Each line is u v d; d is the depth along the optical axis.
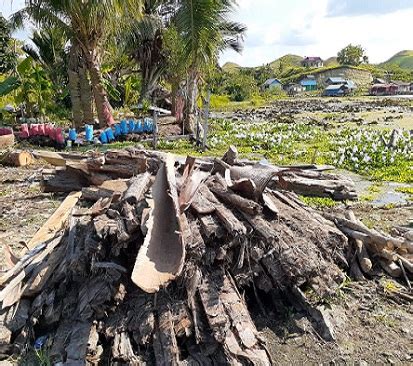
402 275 5.38
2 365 3.85
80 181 8.52
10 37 27.89
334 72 99.50
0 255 6.18
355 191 9.05
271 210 5.10
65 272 4.36
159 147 15.90
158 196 5.04
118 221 4.50
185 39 14.58
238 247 4.62
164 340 3.76
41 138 15.95
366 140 16.70
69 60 18.64
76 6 15.78
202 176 5.89
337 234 5.35
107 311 4.08
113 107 30.83
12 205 8.56
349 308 4.75
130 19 17.72
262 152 15.00
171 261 4.11
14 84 20.86
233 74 63.75
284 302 4.70
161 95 29.25
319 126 24.47
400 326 4.52
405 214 8.09
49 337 4.09
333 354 4.10
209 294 4.12
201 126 18.70
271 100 56.84
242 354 3.60
